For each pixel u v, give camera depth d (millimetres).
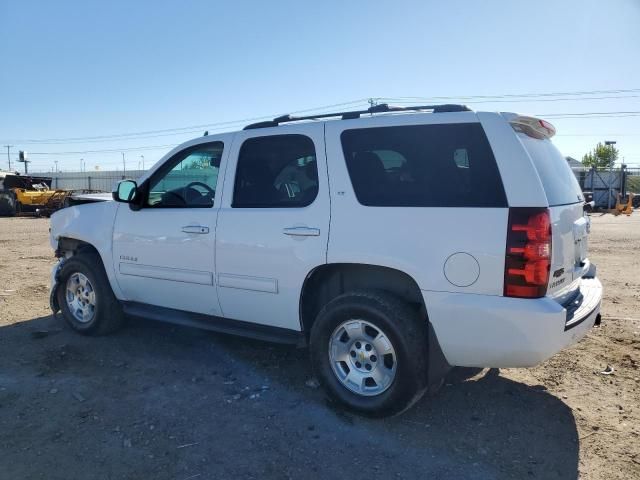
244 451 3336
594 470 3133
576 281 3904
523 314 3146
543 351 3160
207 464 3193
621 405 3949
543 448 3375
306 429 3611
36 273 9109
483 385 4312
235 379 4445
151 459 3244
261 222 4137
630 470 3129
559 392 4180
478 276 3262
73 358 4938
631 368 4641
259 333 4332
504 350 3246
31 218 24062
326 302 4160
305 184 4055
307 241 3895
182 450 3346
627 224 19844
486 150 3365
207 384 4348
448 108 3689
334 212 3803
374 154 3760
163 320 4934
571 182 4004
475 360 3395
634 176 34594
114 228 5184
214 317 4641
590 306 3648
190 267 4602
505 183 3268
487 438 3500
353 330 3730
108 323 5473
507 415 3814
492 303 3227
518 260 3164
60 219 5891
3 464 3184
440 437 3514
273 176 4230
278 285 4066
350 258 3686
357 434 3549
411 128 3654
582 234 3953
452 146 3494
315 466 3182
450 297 3346
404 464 3205
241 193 4363
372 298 3598
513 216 3199
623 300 7102
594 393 4156
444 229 3373
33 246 12977
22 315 6406
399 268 3506
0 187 26141
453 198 3404
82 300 5648
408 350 3469
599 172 31547
